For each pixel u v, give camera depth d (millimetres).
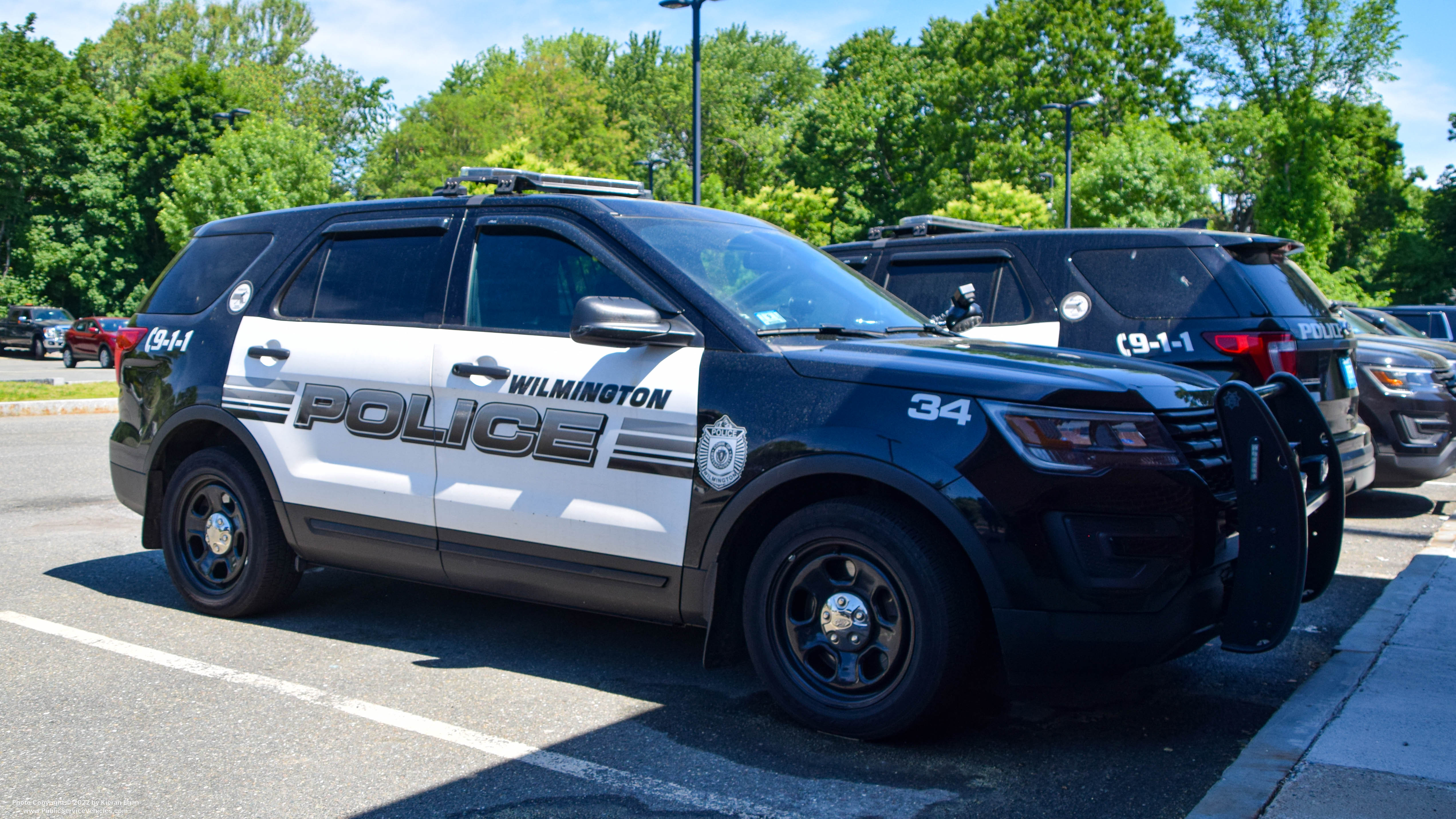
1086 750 3379
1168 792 3064
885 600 3354
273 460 4590
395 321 4383
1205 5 52656
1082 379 3254
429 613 5020
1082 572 3094
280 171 39656
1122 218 38812
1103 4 50375
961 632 3213
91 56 69688
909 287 6996
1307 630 4730
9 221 44781
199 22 73125
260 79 67625
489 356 4074
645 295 3852
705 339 3703
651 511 3678
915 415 3283
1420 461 7520
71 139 46125
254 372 4684
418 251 4445
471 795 3047
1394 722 3342
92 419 14484
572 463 3836
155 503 5113
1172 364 5914
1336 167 48031
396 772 3199
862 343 3730
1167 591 3113
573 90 60875
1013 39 50000
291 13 74062
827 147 52719
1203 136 49438
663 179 61844
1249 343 5805
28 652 4363
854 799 3020
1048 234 6617
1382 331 12883
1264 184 48500
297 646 4477
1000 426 3168
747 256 4176
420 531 4203
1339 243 62344
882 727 3320
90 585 5516
